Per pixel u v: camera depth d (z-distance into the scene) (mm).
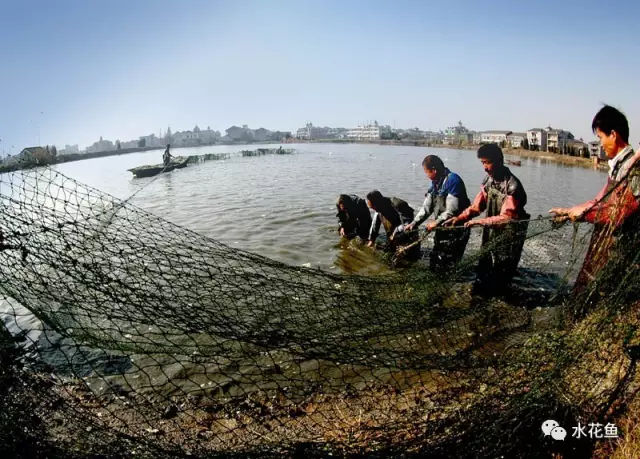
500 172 6273
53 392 3117
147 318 2809
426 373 4297
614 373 3174
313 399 4016
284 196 21734
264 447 3088
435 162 7945
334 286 4445
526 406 2973
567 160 56906
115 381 4234
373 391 4055
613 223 3922
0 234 2787
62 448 2836
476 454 2932
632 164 3627
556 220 4723
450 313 4844
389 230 9922
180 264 3395
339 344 3396
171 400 3650
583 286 4398
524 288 6344
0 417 2762
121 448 2857
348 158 66250
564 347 3250
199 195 23203
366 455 2986
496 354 4496
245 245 11391
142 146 149375
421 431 3201
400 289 4992
